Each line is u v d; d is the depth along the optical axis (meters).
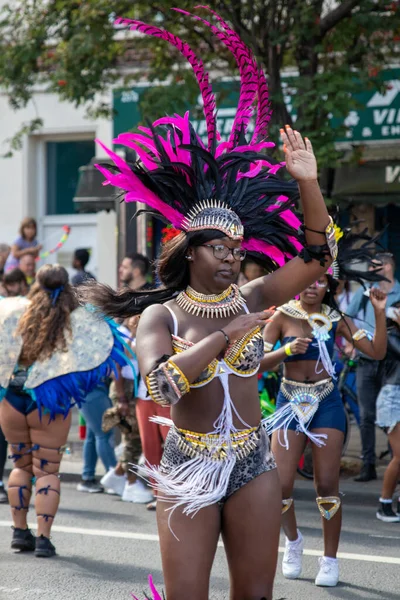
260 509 5.53
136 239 21.45
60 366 9.87
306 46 16.17
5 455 13.34
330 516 8.98
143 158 6.02
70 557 10.08
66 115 24.75
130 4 16.66
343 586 9.01
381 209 21.05
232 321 5.32
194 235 5.64
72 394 9.94
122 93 21.17
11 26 19.38
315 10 15.90
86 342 10.00
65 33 17.56
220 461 5.54
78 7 17.47
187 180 5.93
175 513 5.49
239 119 6.49
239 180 6.09
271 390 13.34
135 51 21.34
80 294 6.32
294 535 9.29
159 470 5.72
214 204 5.84
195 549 5.43
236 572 5.59
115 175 5.93
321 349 9.14
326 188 16.91
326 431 9.03
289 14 15.91
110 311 6.19
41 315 9.99
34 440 10.09
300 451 9.21
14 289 13.72
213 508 5.53
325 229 5.86
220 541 10.84
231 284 5.79
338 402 9.24
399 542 10.88
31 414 10.00
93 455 14.12
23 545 10.31
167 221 6.00
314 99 15.37
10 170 25.62
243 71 6.42
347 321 9.91
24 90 18.80
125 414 13.03
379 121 19.83
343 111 15.05
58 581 9.13
